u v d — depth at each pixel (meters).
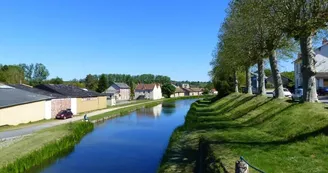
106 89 126.56
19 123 41.47
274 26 24.36
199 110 48.78
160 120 48.97
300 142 15.25
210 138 19.83
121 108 73.06
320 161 12.16
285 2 20.67
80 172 20.53
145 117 54.47
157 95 145.75
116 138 32.81
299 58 34.81
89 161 23.36
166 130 37.81
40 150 23.19
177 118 51.59
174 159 18.52
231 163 12.55
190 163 17.33
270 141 17.28
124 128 40.38
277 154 13.56
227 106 42.44
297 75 60.81
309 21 18.89
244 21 30.77
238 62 37.06
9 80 92.94
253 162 12.36
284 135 18.08
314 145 14.30
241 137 19.36
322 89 44.12
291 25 20.08
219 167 12.55
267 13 23.23
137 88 144.25
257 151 14.38
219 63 53.72
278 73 30.23
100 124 45.12
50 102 50.53
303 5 19.62
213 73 72.00
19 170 19.56
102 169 21.17
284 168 11.51
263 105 29.48
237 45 34.12
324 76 51.88
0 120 38.09
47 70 144.88
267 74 94.50
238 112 32.78
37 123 42.50
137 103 100.38
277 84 30.14
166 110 70.25
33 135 29.64
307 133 16.30
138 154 25.27
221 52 46.88
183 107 80.06
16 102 41.19
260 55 31.83
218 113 39.19
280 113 22.55
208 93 165.25
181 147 21.03
